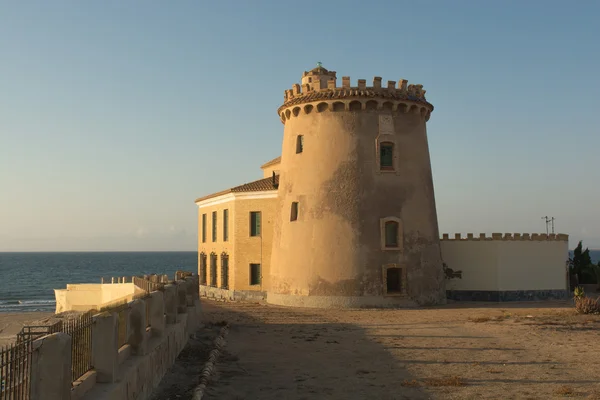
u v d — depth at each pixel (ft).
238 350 71.92
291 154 136.15
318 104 130.82
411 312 114.62
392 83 132.16
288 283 130.41
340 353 69.82
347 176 127.54
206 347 72.84
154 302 55.93
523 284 140.36
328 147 129.80
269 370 60.29
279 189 139.85
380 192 127.34
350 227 125.39
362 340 79.36
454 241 143.64
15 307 280.10
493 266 139.64
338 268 124.26
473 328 89.97
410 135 132.67
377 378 56.29
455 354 68.23
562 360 63.82
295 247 130.11
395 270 126.72
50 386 27.78
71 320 35.96
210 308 125.08
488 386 52.29
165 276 100.94
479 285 140.56
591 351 69.10
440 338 80.38
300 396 49.83
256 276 150.20
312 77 153.28
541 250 142.20
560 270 143.54
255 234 151.23
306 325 95.40
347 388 52.44
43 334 31.65
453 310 118.01
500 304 131.85
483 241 140.97
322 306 123.85
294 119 136.67
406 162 130.82
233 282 151.53
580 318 98.58
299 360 65.57
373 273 123.95
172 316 66.85
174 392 49.65
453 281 142.82
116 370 37.32
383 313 112.98
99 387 35.35
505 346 73.31
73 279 514.27
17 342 28.32
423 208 131.54
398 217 127.34
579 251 179.83
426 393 50.21
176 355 64.69
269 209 148.56
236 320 102.32
